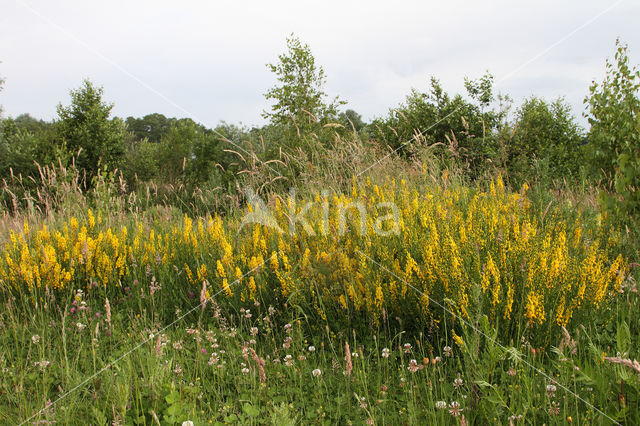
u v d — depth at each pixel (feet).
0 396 8.22
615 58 16.17
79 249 13.98
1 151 50.06
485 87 36.58
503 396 7.03
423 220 12.28
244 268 13.19
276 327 11.23
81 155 49.52
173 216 22.85
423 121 38.63
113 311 12.54
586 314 9.12
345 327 10.61
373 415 7.06
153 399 7.37
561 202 16.37
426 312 9.68
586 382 6.82
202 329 11.01
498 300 8.69
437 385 8.12
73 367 8.95
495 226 11.76
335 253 11.55
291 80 35.01
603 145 16.92
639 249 12.22
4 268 13.93
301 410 7.83
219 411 7.64
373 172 21.26
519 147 30.04
